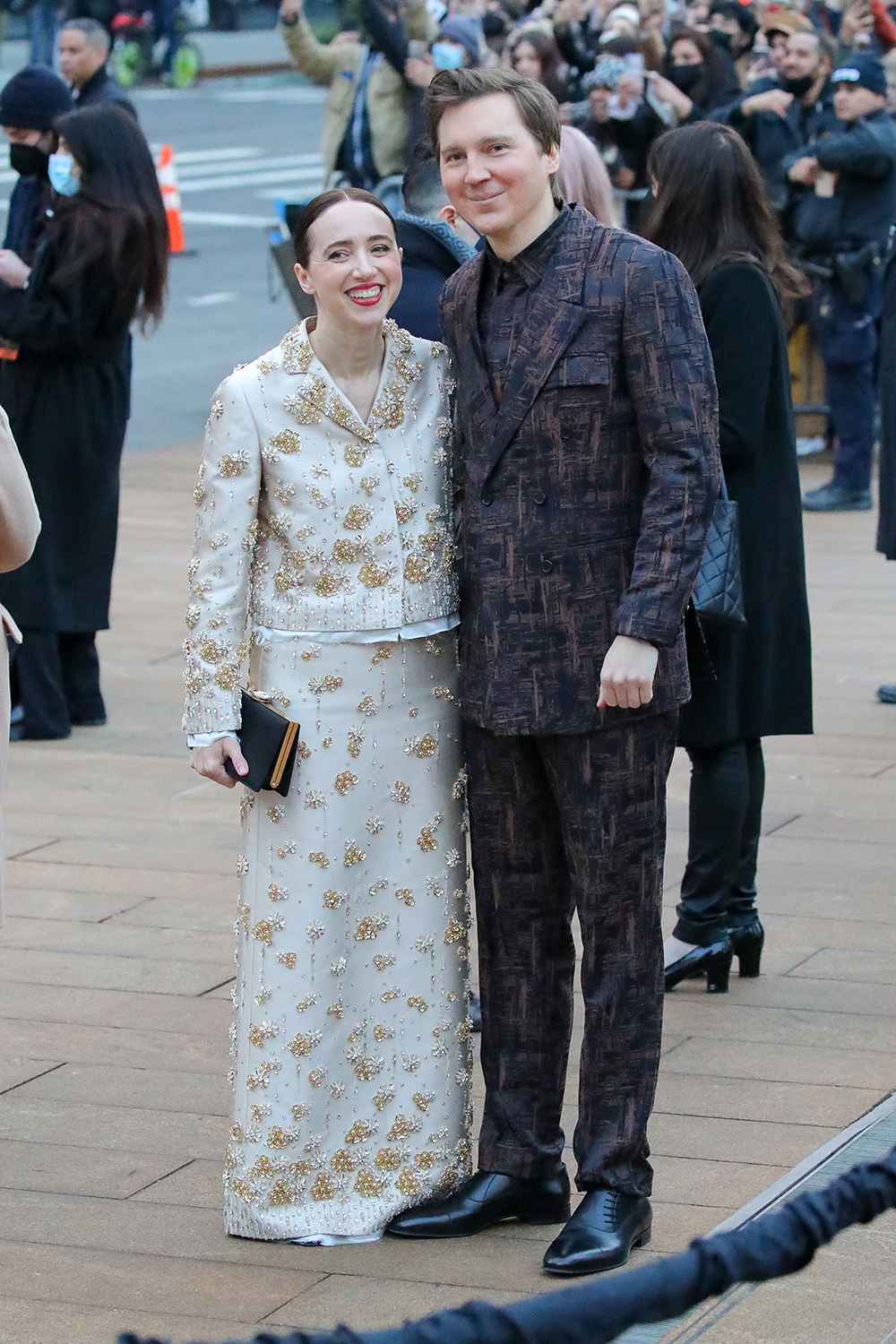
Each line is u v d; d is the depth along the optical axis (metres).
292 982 3.83
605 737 3.68
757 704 5.01
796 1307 3.57
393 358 3.79
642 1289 2.13
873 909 5.80
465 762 3.91
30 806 6.90
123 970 5.43
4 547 4.01
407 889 3.89
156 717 8.02
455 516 3.88
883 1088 4.61
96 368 7.52
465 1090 4.02
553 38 14.11
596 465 3.62
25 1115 4.54
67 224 7.18
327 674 3.79
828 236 10.85
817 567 10.09
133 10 35.94
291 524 3.77
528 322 3.62
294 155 28.02
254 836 3.86
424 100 3.70
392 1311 3.63
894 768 7.16
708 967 5.16
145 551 10.72
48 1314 3.62
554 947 3.93
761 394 4.87
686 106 11.96
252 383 3.76
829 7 14.82
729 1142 4.32
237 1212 3.91
